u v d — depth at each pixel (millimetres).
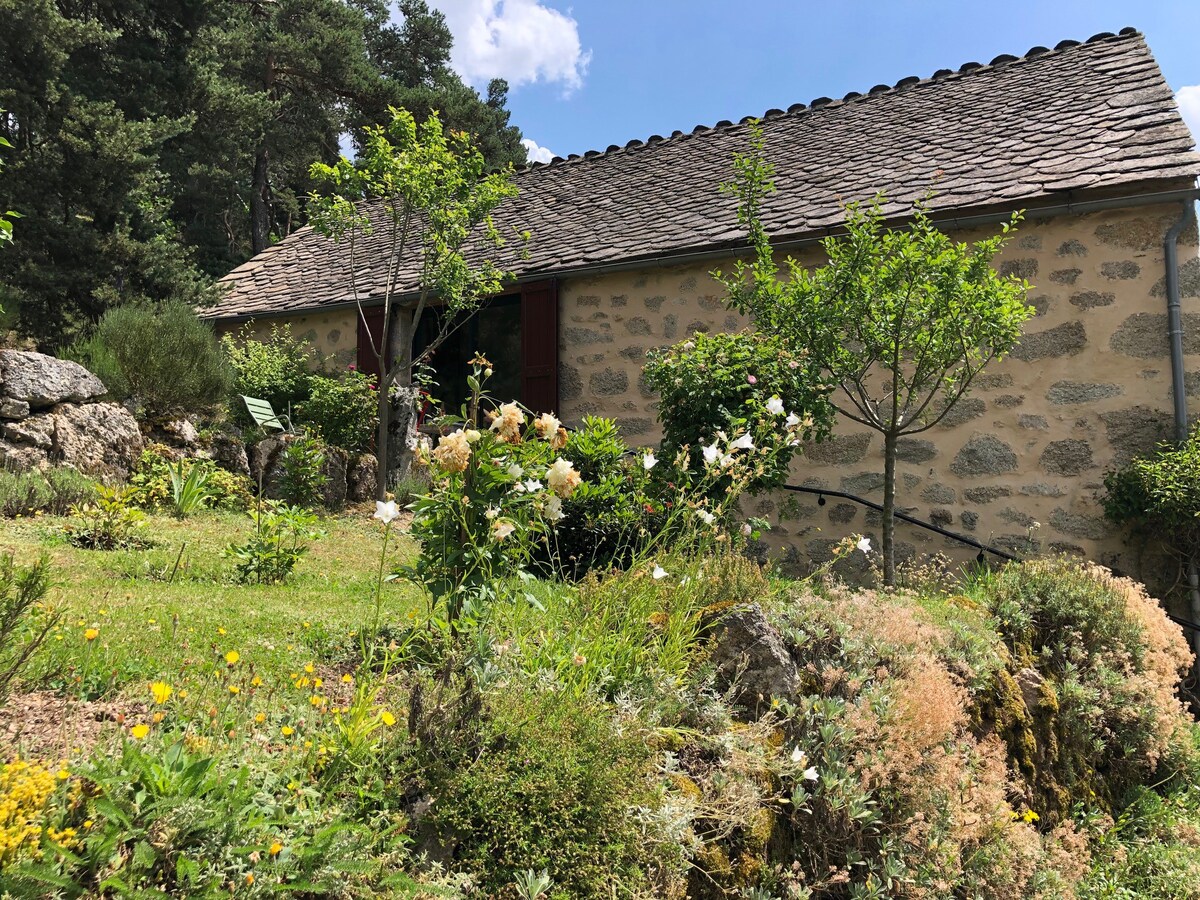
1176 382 6195
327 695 2820
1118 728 4562
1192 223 6266
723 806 2420
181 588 4145
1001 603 4723
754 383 5668
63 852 1492
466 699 2322
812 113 10500
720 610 3250
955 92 9422
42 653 2711
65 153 12195
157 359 8008
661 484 5672
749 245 7645
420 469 9203
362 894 1774
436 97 23688
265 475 8281
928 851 2791
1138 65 8188
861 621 3531
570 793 2135
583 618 3240
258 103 19406
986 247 5246
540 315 9133
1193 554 5934
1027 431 6750
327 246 12883
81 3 15742
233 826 1713
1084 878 3570
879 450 7309
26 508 5730
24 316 11961
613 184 10844
